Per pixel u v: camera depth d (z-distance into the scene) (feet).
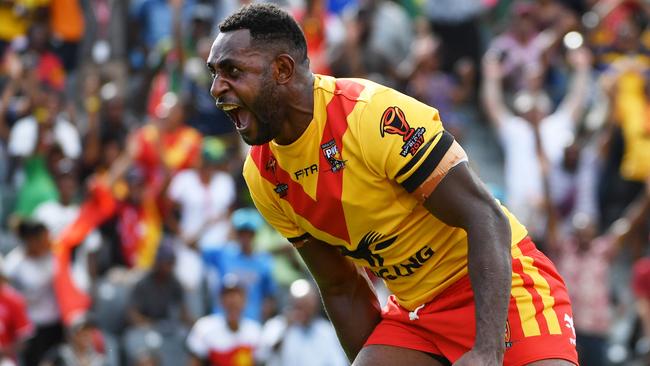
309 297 103.35
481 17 157.17
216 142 129.29
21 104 123.75
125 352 104.78
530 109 129.80
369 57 132.46
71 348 100.12
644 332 114.42
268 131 46.11
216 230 118.62
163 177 116.26
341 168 46.34
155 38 141.28
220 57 45.24
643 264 115.34
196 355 103.09
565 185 130.62
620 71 135.33
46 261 105.70
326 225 48.16
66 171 118.21
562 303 48.93
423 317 50.08
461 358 44.14
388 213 47.09
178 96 130.82
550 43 144.36
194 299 109.91
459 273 48.91
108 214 113.19
